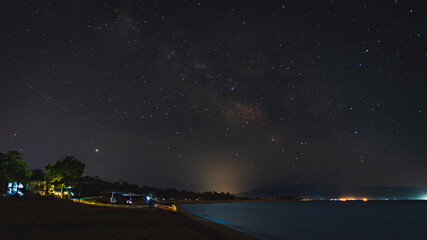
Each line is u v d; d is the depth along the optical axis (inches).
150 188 3198.8
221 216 1254.3
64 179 1039.6
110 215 585.0
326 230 956.0
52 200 687.1
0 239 285.9
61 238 308.3
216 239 365.4
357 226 1162.0
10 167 931.3
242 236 399.9
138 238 328.8
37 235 317.7
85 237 319.3
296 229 919.0
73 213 561.9
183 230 424.2
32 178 1219.9
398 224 1304.1
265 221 1157.1
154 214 685.3
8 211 493.7
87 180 1040.2
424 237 845.2
